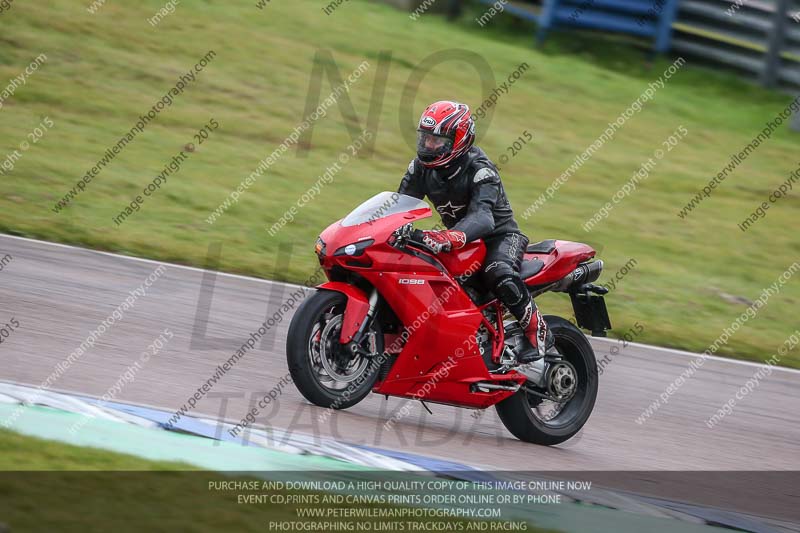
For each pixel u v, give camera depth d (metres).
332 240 21.61
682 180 59.91
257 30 70.06
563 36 82.50
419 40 74.38
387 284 21.45
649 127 68.31
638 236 49.62
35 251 34.91
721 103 76.44
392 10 81.25
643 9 83.25
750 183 61.81
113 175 46.06
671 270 45.47
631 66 80.31
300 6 76.56
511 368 23.38
